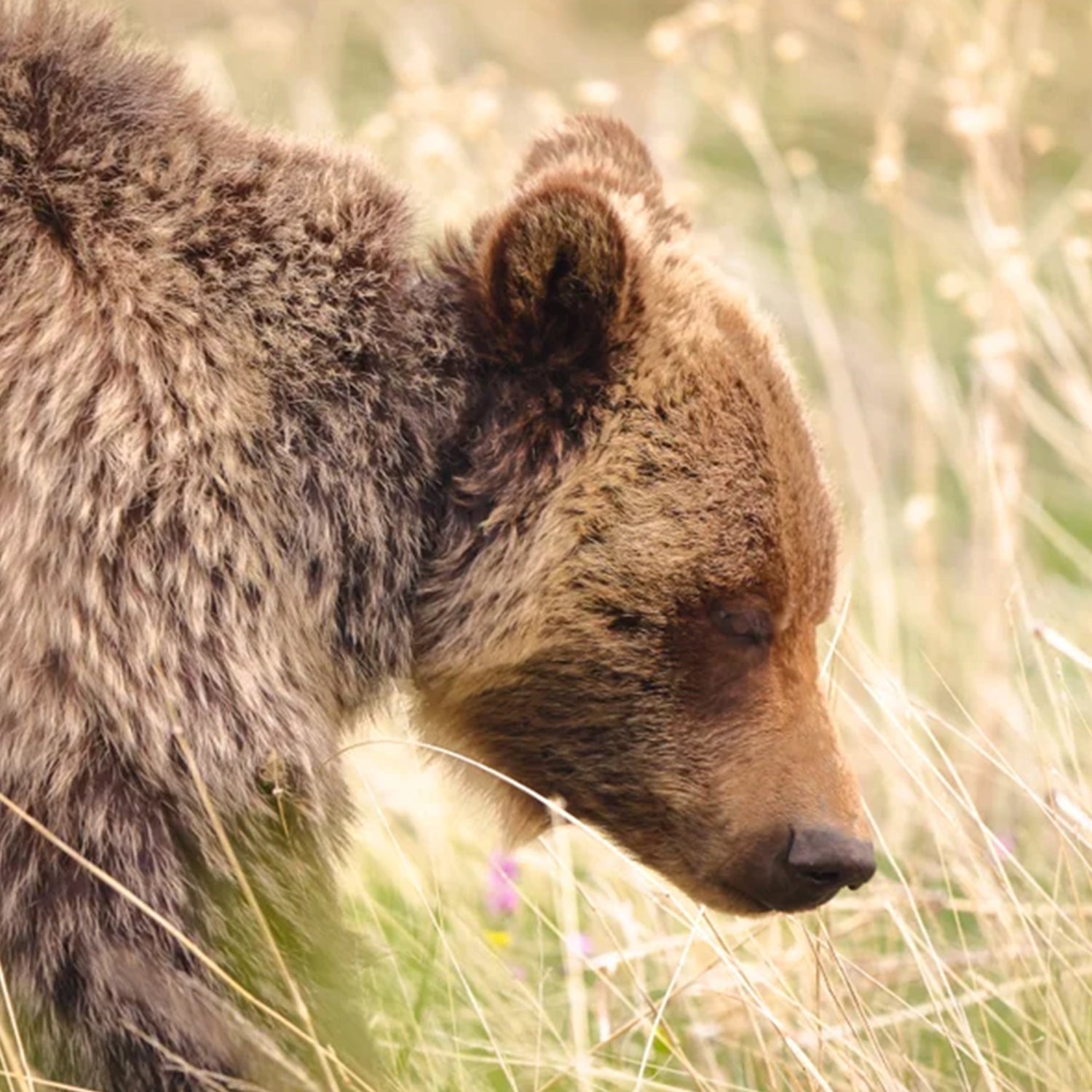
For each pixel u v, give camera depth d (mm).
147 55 8945
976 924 11336
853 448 16828
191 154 8688
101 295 8258
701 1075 9492
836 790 9000
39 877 7828
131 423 8109
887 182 16141
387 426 8820
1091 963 9461
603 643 8922
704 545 8805
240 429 8359
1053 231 17938
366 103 23734
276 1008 8125
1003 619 13562
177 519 8094
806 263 17703
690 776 9039
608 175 9930
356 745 8680
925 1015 9828
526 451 8883
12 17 8656
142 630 7961
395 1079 8891
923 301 21562
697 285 9258
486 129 14906
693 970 10383
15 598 7891
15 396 8047
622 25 27516
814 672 9234
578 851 11609
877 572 14688
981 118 15258
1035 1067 9273
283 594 8406
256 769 8117
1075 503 18312
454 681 9109
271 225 8742
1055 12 24781
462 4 27016
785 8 25266
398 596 8883
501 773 9188
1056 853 11648
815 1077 8438
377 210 9086
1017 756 12617
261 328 8562
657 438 8820
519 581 8844
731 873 9047
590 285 8727
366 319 8852
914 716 11289
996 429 14789
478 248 9102
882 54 25219
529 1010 10133
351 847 9250
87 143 8500
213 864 8016
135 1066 7895
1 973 7762
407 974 10031
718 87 21078
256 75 23625
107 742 7895
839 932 10570
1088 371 17703
